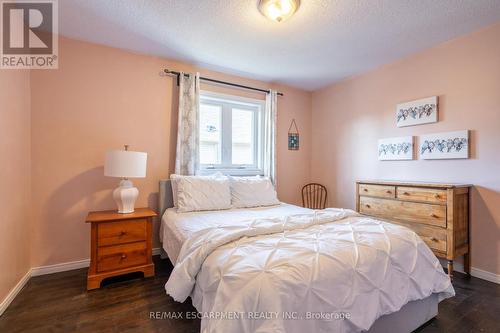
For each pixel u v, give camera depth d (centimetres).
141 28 223
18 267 196
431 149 258
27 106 215
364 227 164
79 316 163
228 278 106
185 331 149
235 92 332
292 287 99
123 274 212
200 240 145
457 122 240
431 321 160
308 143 406
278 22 212
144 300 183
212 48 259
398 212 247
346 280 113
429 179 261
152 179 277
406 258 140
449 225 210
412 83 275
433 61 257
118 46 256
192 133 287
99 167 250
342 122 360
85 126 244
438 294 161
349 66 307
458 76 239
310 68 312
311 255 118
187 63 297
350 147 348
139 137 270
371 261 125
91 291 196
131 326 153
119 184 241
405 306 141
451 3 187
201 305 121
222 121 328
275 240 139
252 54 274
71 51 239
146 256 222
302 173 399
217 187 263
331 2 185
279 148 375
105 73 254
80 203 242
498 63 214
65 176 236
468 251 228
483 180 223
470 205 229
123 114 262
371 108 320
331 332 102
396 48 260
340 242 135
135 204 266
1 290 167
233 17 206
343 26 218
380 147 307
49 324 155
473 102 229
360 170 334
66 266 235
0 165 167
